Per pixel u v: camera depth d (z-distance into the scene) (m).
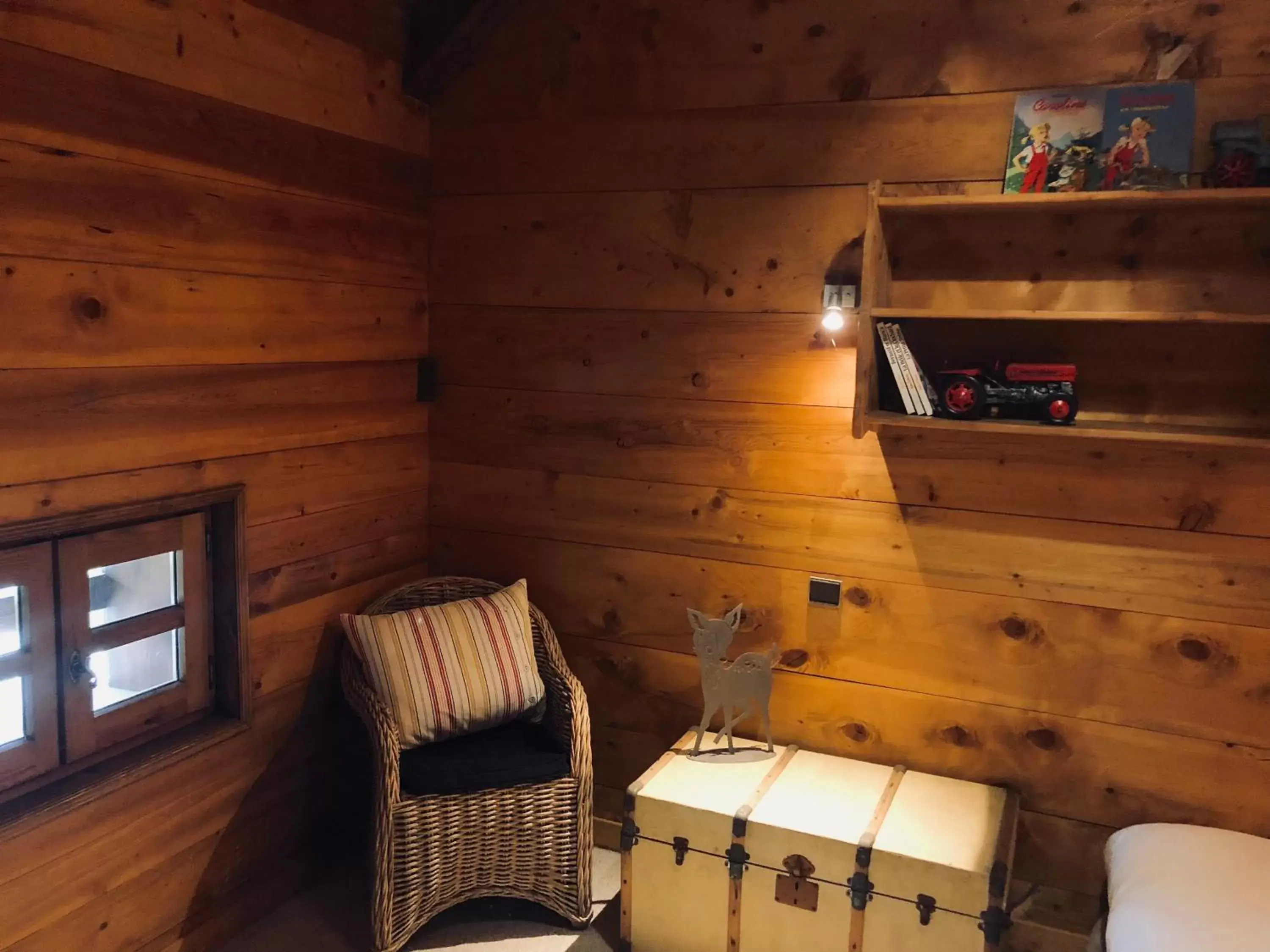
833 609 2.59
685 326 2.67
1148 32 2.14
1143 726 2.32
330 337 2.60
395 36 2.74
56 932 2.00
